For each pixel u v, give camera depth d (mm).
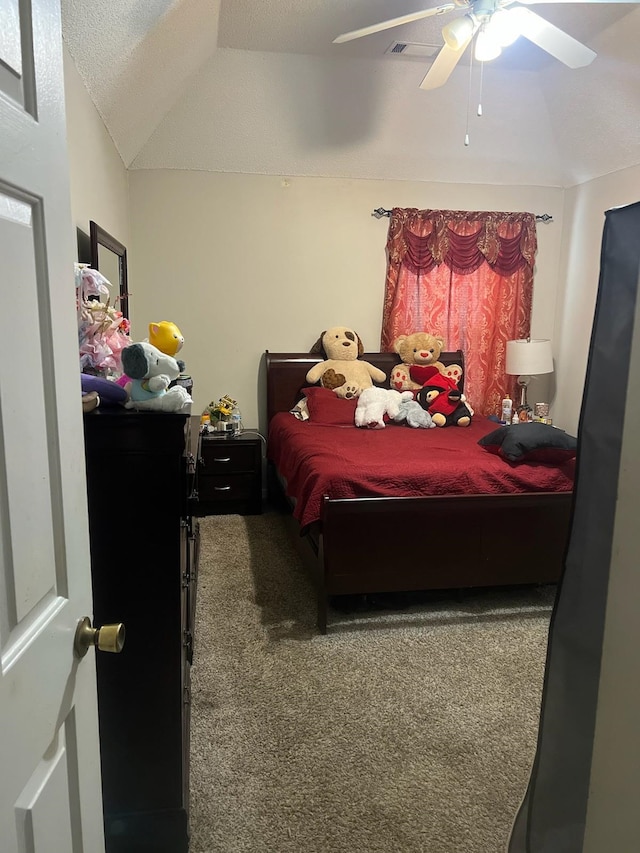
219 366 4547
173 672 1509
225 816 1697
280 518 4191
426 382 4352
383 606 2928
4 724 657
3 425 667
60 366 830
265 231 4422
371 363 4535
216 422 4352
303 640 2617
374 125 4020
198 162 4207
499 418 4594
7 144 665
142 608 1479
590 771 865
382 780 1840
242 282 4461
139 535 1451
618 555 812
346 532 2674
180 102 3730
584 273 4492
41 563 771
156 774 1542
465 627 2748
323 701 2207
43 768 774
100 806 1005
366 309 4656
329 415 4023
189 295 4410
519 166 4484
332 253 4531
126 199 4098
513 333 4762
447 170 4469
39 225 765
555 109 3951
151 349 1466
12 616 688
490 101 3912
